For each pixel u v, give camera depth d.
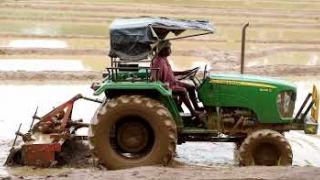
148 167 17.14
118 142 19.78
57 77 39.25
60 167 19.81
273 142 19.98
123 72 20.06
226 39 58.06
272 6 84.25
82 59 46.97
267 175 15.34
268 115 20.70
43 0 78.50
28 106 30.81
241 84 20.66
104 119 19.28
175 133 19.38
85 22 64.06
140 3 79.06
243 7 81.44
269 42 58.16
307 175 15.05
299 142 24.47
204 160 21.55
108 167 19.41
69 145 21.25
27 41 53.06
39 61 45.31
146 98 19.39
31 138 20.16
